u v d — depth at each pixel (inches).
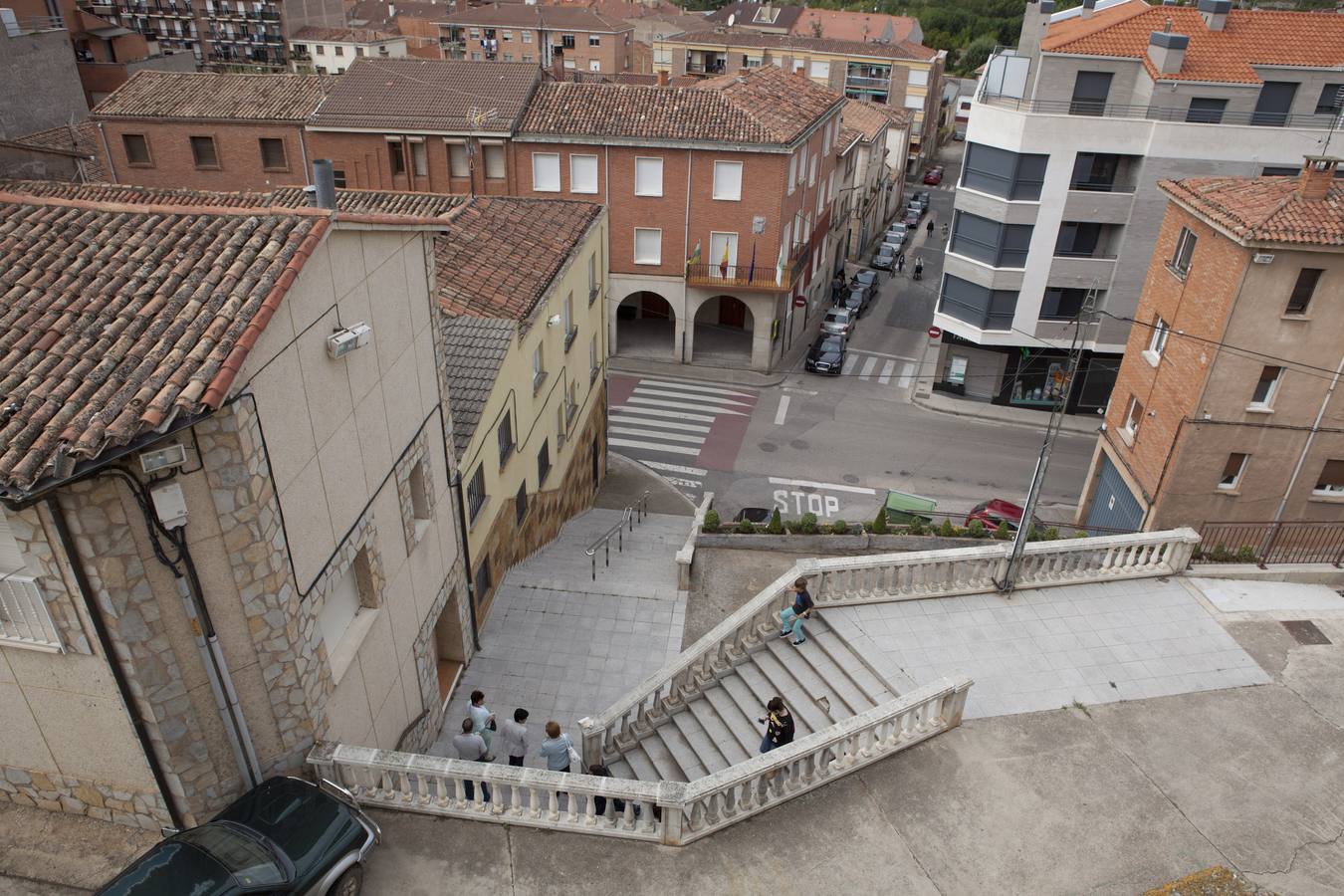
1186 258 994.7
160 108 1592.0
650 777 570.9
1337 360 892.0
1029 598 624.1
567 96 1555.1
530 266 848.3
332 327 426.9
